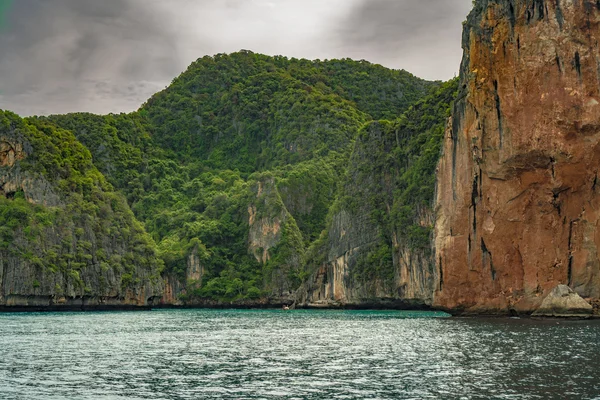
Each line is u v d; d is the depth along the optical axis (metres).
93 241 137.75
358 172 141.12
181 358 45.34
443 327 66.25
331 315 111.31
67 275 126.81
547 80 71.31
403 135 132.62
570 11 70.44
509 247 77.00
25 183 130.88
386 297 125.94
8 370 39.97
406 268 118.88
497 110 75.56
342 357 44.50
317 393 32.19
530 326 62.31
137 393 32.78
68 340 59.00
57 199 135.00
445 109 122.31
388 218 130.25
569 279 73.50
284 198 187.50
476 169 79.06
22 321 88.81
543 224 74.56
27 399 31.62
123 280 143.88
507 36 74.12
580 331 56.22
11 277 117.00
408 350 47.09
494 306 78.75
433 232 90.94
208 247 181.25
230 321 93.88
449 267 82.62
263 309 163.50
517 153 73.06
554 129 70.94
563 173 71.62
